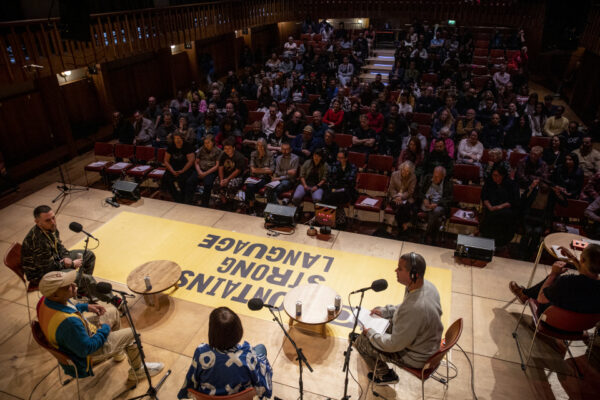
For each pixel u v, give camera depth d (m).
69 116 11.35
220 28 15.48
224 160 7.43
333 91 12.15
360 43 16.52
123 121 9.02
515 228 6.24
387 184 7.12
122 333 3.74
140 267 5.01
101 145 8.67
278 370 4.09
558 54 18.28
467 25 18.95
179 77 15.98
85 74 11.62
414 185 6.62
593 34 12.34
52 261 4.62
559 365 4.20
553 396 3.88
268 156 7.51
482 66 14.65
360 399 3.83
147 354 4.29
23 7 10.29
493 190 6.32
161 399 3.81
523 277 5.44
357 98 10.92
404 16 19.30
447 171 7.14
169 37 12.94
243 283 5.29
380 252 5.91
